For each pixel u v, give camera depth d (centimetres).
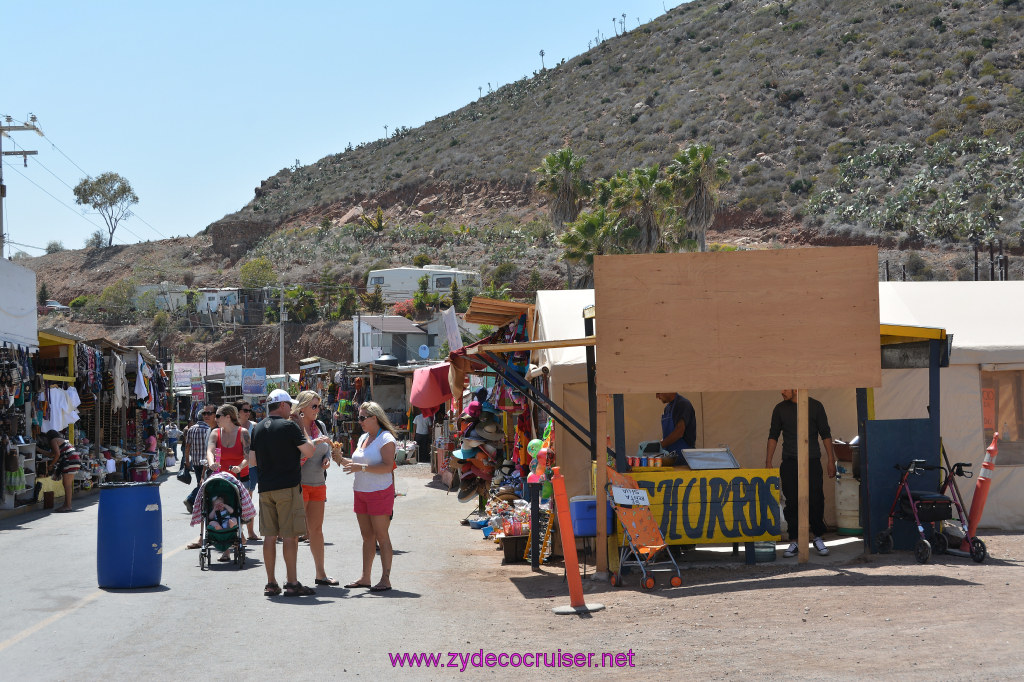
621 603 778
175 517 1498
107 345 2269
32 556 1091
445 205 13650
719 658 578
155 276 13038
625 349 896
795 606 722
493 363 969
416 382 1605
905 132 9656
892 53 11044
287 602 798
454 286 9050
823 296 911
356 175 16088
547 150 13500
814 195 9225
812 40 12194
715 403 1161
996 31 10738
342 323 9050
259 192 17650
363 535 874
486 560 1045
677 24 15775
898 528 971
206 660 600
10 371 1617
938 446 972
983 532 1130
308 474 885
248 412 1300
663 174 4550
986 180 8294
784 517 1018
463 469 1394
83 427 2233
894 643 590
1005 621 635
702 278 905
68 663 595
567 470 1098
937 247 7794
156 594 838
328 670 574
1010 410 1187
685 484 919
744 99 11481
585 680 543
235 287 11231
